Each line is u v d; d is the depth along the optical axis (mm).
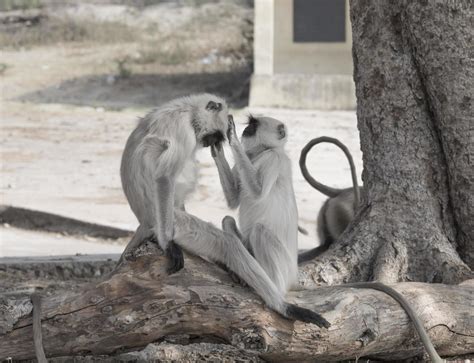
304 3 35688
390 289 9516
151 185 8805
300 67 35938
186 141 8867
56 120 32344
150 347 9992
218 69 41531
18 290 12656
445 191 11375
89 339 8758
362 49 11617
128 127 31234
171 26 51156
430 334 9648
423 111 11320
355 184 13070
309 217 18750
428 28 10883
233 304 8734
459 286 10164
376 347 9445
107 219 17875
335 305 9109
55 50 45906
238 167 9281
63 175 23062
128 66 41969
